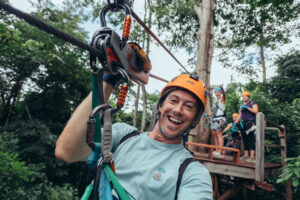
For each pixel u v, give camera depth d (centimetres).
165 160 112
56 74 1534
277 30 1540
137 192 103
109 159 67
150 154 115
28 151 1248
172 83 122
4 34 698
